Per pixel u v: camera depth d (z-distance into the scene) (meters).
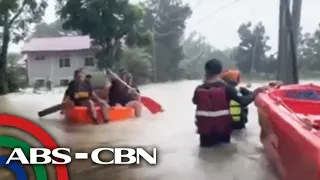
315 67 45.34
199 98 6.10
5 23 27.64
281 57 9.00
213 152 5.83
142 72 39.22
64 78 40.91
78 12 28.69
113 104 10.16
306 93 6.48
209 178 4.62
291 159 3.86
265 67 52.31
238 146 6.09
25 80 34.59
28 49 40.91
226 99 6.05
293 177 3.78
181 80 51.16
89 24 28.84
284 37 8.96
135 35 30.00
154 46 45.09
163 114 10.77
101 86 12.30
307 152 3.30
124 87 10.29
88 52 39.94
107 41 30.12
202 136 6.17
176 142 6.66
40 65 41.41
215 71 6.08
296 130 3.72
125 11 28.94
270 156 5.11
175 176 4.68
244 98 6.13
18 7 27.86
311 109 5.96
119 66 30.66
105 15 28.78
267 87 6.49
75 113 9.24
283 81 8.94
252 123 8.25
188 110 11.84
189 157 5.52
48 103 16.27
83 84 9.95
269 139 5.13
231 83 7.47
